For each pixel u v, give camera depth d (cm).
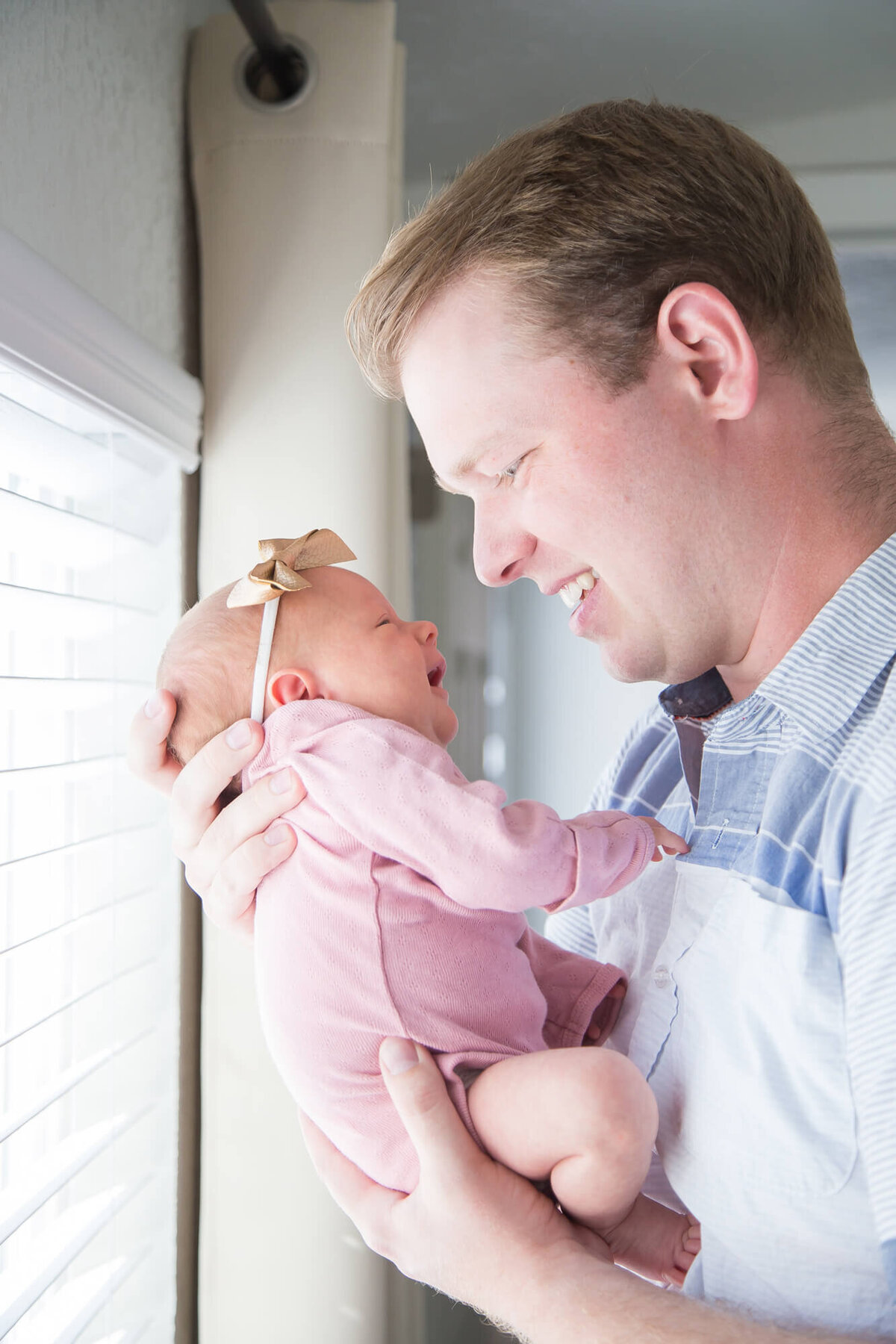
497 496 83
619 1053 78
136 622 131
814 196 199
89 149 114
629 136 77
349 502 144
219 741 87
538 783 221
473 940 84
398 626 99
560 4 168
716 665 86
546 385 77
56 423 102
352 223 144
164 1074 135
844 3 166
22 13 97
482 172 80
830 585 76
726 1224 71
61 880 115
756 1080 71
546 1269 69
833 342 80
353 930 82
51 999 111
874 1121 58
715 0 166
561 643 220
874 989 61
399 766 84
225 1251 137
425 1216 75
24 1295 92
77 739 119
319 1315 134
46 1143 111
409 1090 76
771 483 76
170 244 142
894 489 77
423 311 80
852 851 66
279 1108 138
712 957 77
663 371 75
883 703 68
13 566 109
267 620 92
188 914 145
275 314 144
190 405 136
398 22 172
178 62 146
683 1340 60
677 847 87
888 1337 63
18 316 89
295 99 144
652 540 77
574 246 75
